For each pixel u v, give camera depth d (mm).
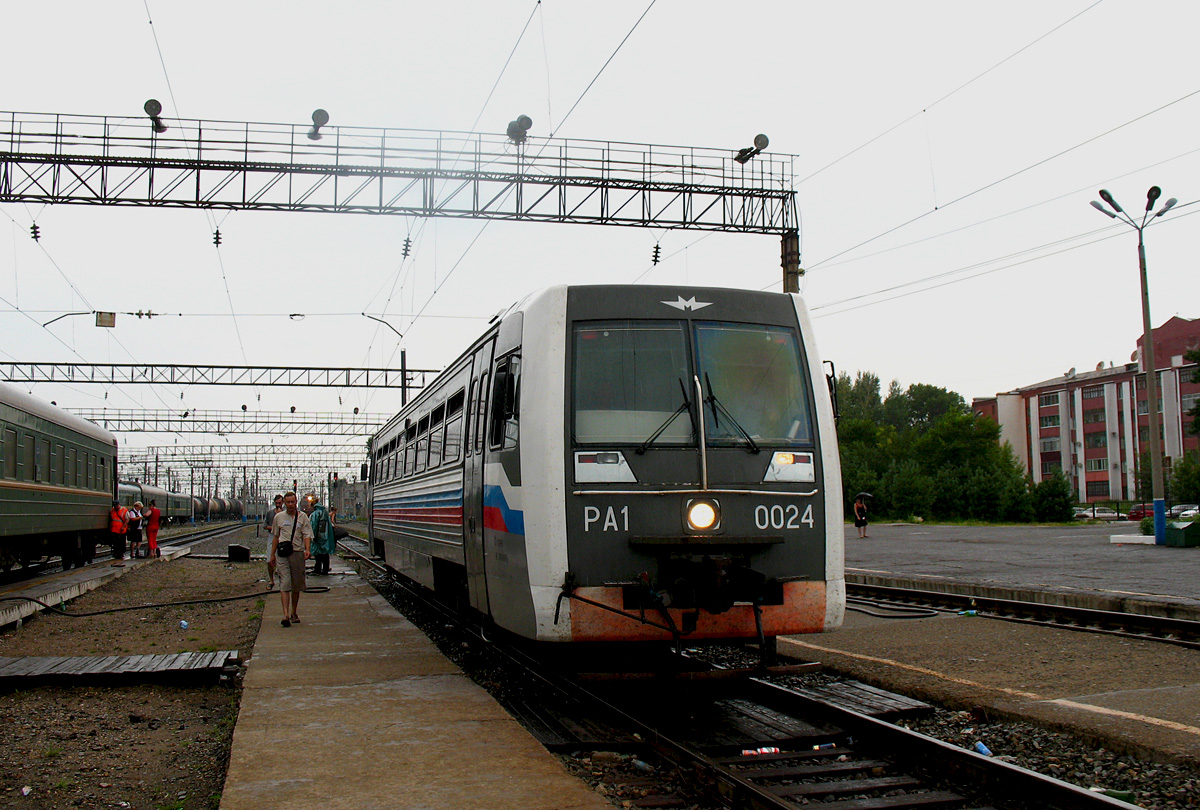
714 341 7168
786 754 5781
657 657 8453
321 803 4629
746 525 6770
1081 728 5891
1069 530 35531
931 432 58000
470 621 11172
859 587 15750
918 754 5617
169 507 62719
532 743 5785
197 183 16938
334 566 24734
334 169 17234
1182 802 4840
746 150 18906
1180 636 9969
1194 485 49844
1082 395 78000
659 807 4922
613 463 6691
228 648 10977
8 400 15820
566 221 18219
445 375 11438
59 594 15016
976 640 9734
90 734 6863
